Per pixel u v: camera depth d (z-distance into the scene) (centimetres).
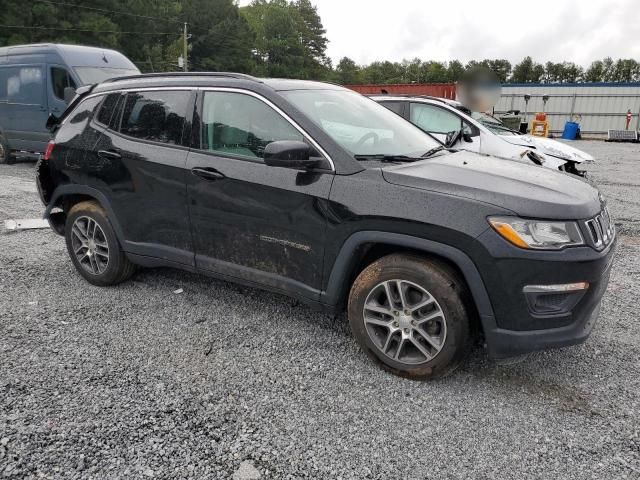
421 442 256
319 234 317
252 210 339
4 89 1082
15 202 770
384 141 361
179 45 6322
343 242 309
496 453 248
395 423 270
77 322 379
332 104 373
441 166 322
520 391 301
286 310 404
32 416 269
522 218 271
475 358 338
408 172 305
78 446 248
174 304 413
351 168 312
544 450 251
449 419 274
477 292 279
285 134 333
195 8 7350
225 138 356
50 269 489
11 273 475
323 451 248
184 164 366
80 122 433
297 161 307
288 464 239
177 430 261
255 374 314
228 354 337
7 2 3928
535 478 233
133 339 355
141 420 268
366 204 299
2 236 595
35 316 387
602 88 2680
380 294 315
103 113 420
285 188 324
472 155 376
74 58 1016
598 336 371
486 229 272
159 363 324
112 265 427
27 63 1041
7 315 388
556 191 293
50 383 299
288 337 361
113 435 256
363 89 2477
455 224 276
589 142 2333
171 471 233
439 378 306
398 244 293
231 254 360
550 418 276
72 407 277
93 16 4516
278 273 342
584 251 273
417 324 301
